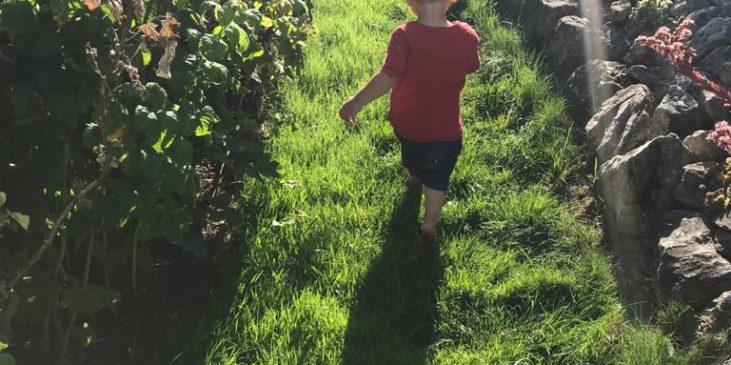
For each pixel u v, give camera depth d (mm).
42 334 1992
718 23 2639
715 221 2162
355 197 2539
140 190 1721
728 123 2383
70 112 1688
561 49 3156
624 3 3066
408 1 2258
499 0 3740
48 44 1654
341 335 2031
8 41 1770
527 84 3051
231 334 2027
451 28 2258
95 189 1727
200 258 2312
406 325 2107
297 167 2682
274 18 2389
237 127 2342
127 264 2203
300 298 2121
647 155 2324
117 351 2004
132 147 1614
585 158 2703
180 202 2098
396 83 2268
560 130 2844
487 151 2768
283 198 2510
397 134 2379
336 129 2912
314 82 3262
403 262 2270
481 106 3029
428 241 2348
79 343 1982
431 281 2225
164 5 1964
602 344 2008
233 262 2268
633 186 2309
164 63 1490
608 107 2684
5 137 1719
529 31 3439
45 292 1763
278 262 2270
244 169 2229
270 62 2383
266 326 2029
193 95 1962
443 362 1975
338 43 3584
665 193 2297
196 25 2006
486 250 2346
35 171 1757
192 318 2080
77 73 1700
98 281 2148
